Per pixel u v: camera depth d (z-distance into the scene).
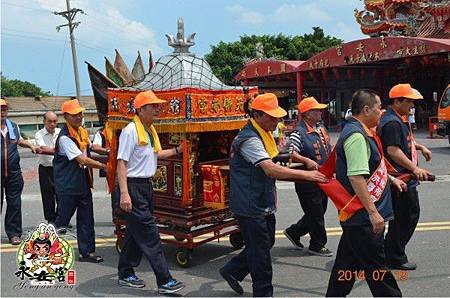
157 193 5.74
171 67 5.75
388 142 4.80
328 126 32.47
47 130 7.47
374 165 3.69
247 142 4.09
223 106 5.50
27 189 11.77
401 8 30.77
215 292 4.79
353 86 33.34
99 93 7.05
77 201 5.82
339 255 3.88
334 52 26.22
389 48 23.39
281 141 9.60
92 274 5.40
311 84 33.88
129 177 4.62
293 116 34.81
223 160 5.94
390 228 5.17
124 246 4.95
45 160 7.44
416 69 30.47
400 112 4.92
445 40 21.86
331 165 3.95
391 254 5.19
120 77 7.43
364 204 3.56
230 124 5.55
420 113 29.97
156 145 4.78
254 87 5.97
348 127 3.68
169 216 5.58
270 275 4.23
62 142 5.68
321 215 5.84
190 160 5.44
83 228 5.85
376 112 3.70
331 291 3.91
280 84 33.72
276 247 6.27
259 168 4.12
